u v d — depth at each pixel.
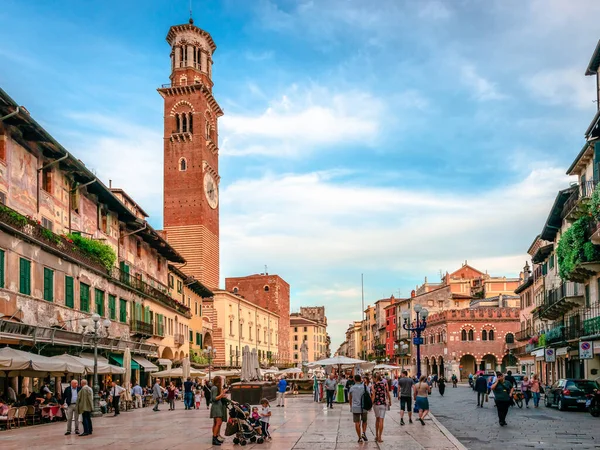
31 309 32.44
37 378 36.03
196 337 79.19
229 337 103.44
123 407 41.69
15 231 30.56
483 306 113.62
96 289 43.00
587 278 46.25
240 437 20.86
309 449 19.39
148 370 50.06
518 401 40.75
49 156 38.34
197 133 96.50
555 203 52.09
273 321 140.00
